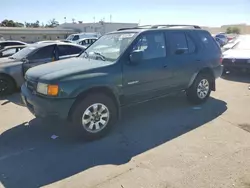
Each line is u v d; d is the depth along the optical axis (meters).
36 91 4.03
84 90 3.94
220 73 6.26
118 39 4.89
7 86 7.31
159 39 5.03
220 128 4.57
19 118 5.31
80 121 4.00
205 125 4.72
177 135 4.32
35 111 4.06
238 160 3.47
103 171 3.30
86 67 4.16
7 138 4.34
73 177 3.20
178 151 3.76
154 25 5.50
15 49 10.05
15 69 7.33
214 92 7.06
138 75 4.57
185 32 5.55
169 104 5.96
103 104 4.20
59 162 3.55
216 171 3.22
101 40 5.32
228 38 30.64
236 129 4.52
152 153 3.73
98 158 3.64
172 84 5.23
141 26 5.56
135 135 4.36
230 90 7.28
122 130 4.57
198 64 5.62
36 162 3.56
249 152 3.68
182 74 5.35
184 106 5.81
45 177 3.22
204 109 5.61
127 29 5.24
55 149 3.93
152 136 4.32
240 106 5.78
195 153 3.69
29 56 7.55
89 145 4.04
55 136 4.38
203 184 2.97
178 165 3.38
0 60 7.88
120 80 4.34
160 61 4.92
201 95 5.90
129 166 3.40
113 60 4.41
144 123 4.88
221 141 4.05
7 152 3.86
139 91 4.68
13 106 6.21
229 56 9.10
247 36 10.99
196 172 3.21
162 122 4.91
